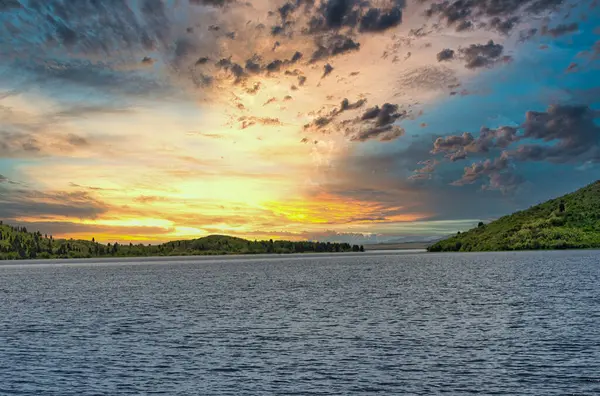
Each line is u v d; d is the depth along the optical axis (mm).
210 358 45625
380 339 53469
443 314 71562
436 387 35875
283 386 36656
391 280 147250
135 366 42969
